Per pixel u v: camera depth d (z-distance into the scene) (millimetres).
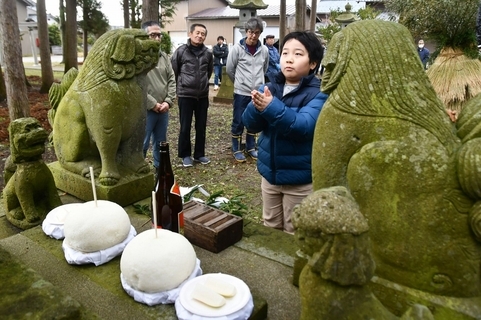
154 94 3551
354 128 1136
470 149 1004
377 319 868
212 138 5641
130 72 2070
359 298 874
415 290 1129
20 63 5125
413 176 1067
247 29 4191
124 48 2016
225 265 1556
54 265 1505
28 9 27609
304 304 922
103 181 2094
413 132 1072
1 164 4367
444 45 2025
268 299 1358
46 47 8711
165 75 3645
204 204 1873
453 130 1085
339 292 871
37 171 1888
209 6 22641
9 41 4973
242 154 4594
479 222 1004
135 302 1287
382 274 1171
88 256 1476
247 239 1752
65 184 2324
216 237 1612
